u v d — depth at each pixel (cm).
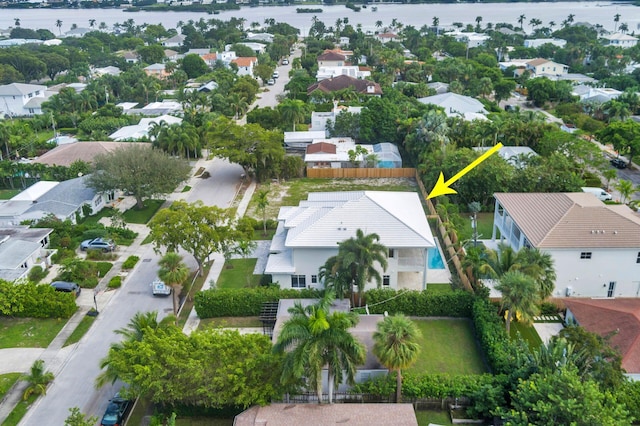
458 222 6431
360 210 5297
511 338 4516
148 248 6359
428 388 3681
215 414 3722
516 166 7569
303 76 14188
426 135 8269
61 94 12538
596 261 4875
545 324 4697
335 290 4559
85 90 13088
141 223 7044
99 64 18700
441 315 4903
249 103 13325
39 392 4003
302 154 9650
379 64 16888
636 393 3403
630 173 8556
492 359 4038
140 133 10194
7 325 4869
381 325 3516
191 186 8381
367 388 3706
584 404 2877
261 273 5709
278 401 3606
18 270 5491
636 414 3291
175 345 3609
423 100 11662
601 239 4834
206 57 18375
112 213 7188
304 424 3306
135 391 3525
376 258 4534
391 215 5247
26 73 16375
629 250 4819
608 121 10994
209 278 5628
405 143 8962
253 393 3425
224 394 3456
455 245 5784
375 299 4838
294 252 5144
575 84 14062
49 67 16975
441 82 14288
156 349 3609
